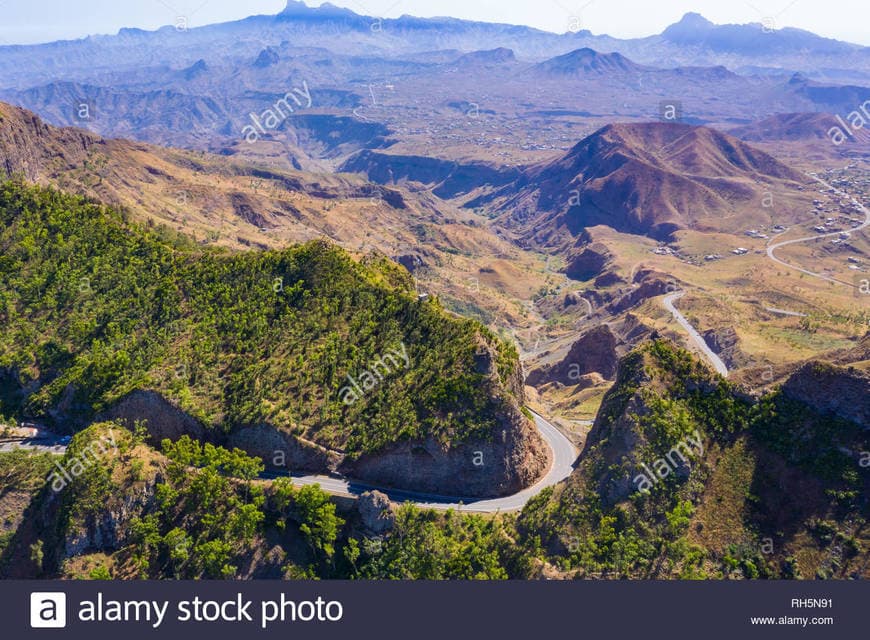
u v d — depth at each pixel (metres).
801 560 111.94
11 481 133.75
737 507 121.56
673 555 113.75
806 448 125.50
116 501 120.94
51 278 185.62
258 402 146.00
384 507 124.00
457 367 144.25
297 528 126.69
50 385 160.75
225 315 171.38
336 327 165.50
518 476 139.00
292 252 190.38
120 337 166.88
